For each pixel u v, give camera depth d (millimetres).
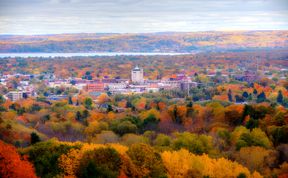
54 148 158125
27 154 155125
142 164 152500
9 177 139000
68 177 141375
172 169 158500
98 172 139875
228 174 158125
